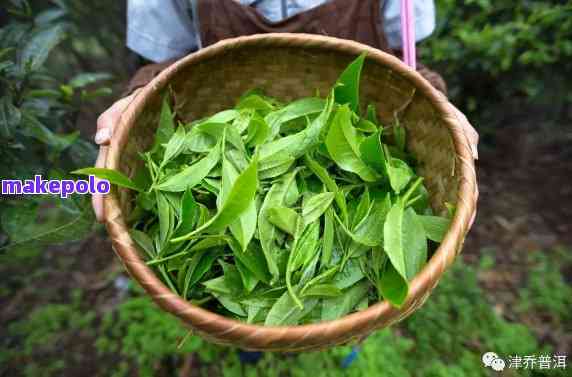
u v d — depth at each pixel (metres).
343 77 0.70
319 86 0.81
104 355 1.21
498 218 1.57
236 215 0.58
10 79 0.78
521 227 1.54
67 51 1.60
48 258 1.46
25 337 1.26
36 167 0.82
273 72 0.80
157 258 0.61
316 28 0.82
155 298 0.51
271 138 0.70
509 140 1.75
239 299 0.61
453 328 1.26
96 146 1.01
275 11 0.84
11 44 0.82
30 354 1.22
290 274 0.60
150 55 0.91
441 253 0.54
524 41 1.28
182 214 0.62
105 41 1.62
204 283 0.61
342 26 0.83
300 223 0.63
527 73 1.39
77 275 1.41
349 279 0.62
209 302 0.64
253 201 0.60
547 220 1.55
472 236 1.52
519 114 1.68
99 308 1.32
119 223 0.58
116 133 0.65
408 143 0.77
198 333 0.53
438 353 1.22
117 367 1.19
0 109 0.72
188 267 0.62
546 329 1.29
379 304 0.51
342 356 1.16
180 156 0.71
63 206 0.80
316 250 0.63
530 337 1.24
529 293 1.36
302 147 0.67
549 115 1.69
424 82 0.69
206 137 0.72
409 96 0.74
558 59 1.32
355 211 0.67
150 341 1.19
